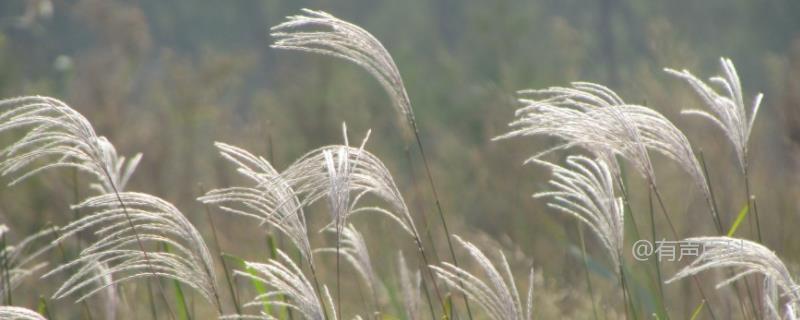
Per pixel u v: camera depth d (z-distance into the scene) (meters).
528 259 13.39
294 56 32.59
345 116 27.45
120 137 23.80
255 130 23.39
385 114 27.03
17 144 7.01
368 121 27.02
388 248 13.05
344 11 66.62
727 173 15.12
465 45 35.19
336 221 6.66
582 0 54.69
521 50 33.44
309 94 28.52
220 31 71.06
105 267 9.31
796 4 53.06
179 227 7.14
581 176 7.45
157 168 22.84
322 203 16.02
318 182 7.00
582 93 7.46
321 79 29.41
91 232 12.48
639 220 13.97
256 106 31.80
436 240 15.16
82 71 28.39
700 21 52.97
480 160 19.62
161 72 33.03
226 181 20.00
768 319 7.23
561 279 12.84
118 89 26.44
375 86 28.73
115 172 8.31
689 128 16.80
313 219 15.38
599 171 7.50
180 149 25.70
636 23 51.66
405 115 7.94
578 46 31.08
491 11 34.94
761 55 52.28
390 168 21.92
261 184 6.92
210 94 30.19
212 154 24.38
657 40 20.41
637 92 19.92
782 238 12.95
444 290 11.13
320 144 26.30
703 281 11.73
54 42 41.75
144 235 7.13
